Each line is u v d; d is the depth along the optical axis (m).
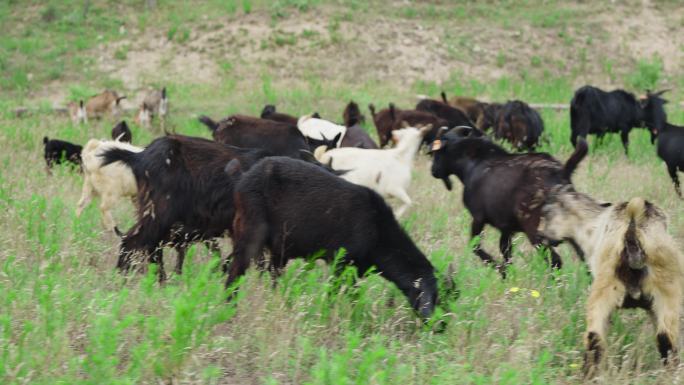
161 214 11.29
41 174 18.03
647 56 43.50
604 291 8.54
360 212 9.88
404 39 42.12
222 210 11.26
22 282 9.89
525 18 45.78
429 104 26.39
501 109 25.20
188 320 8.02
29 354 7.79
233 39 40.81
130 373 7.64
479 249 12.09
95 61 39.62
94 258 12.02
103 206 14.13
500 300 9.72
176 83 37.62
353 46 40.81
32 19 43.69
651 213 8.45
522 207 11.27
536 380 7.72
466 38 43.16
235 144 17.28
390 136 25.12
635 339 9.19
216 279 10.55
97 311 9.02
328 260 10.11
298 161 10.25
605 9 46.72
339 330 9.40
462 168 12.38
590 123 24.50
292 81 37.69
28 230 11.62
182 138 11.50
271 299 9.71
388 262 9.84
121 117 31.34
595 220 9.33
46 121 29.52
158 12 44.06
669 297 8.36
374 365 8.09
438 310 9.08
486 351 8.67
